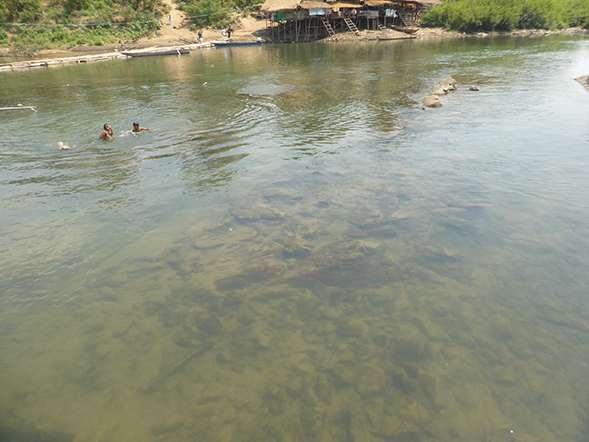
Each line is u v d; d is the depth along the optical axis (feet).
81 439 11.27
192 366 13.70
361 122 42.14
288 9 131.34
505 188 25.29
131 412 12.07
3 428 11.64
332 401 12.26
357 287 17.34
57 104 56.34
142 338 14.94
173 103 55.01
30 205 25.44
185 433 11.34
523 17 152.05
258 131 40.50
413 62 86.48
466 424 11.42
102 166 32.09
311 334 14.98
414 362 13.57
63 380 13.26
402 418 11.64
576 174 26.76
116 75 84.23
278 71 81.92
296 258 19.36
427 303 16.24
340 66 85.40
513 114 42.24
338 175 28.45
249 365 13.69
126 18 139.03
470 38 138.21
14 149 36.91
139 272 18.65
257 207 24.31
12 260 19.62
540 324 14.93
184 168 31.01
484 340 14.35
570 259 18.33
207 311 16.21
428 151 32.40
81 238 21.53
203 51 129.90
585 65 72.28
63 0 134.62
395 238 20.61
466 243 19.94
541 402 12.00
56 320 15.89
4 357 14.16
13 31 123.34
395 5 152.46
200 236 21.42
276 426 11.50
